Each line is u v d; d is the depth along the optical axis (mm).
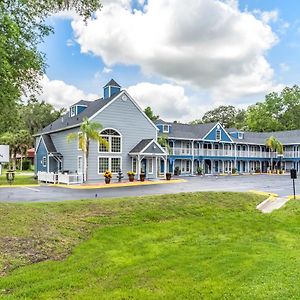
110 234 9375
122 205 12766
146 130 32906
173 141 42625
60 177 27734
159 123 42781
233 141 47781
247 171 50156
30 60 10789
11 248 7422
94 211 11766
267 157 51781
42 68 12352
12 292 5301
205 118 89812
